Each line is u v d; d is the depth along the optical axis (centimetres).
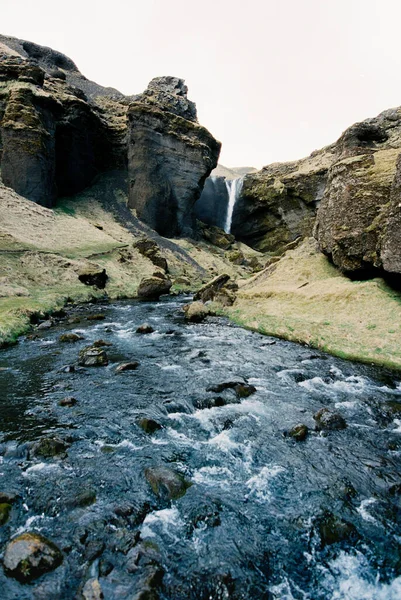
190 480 740
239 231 7981
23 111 4684
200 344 1819
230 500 682
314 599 494
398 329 1684
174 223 6338
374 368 1458
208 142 6750
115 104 7894
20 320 2028
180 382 1283
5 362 1489
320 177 6725
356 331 1780
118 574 507
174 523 617
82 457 814
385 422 1008
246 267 6100
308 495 699
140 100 6531
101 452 837
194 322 2388
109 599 466
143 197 5959
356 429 965
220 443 890
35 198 4747
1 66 5062
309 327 1920
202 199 8212
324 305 2186
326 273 2819
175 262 5059
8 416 1012
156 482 709
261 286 2991
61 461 794
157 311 2808
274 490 714
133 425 966
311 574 532
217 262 5678
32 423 971
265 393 1206
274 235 7456
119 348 1734
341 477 755
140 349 1722
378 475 761
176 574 516
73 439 888
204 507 657
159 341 1877
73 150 5778
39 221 4275
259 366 1478
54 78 6431
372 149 2914
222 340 1902
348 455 841
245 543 580
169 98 6806
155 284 3578
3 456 812
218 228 7375
